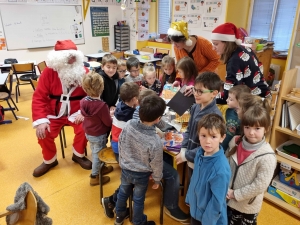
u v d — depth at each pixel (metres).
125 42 6.61
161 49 5.75
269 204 2.11
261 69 2.16
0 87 3.80
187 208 2.04
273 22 4.43
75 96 2.51
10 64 4.61
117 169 2.61
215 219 1.30
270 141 2.05
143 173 1.63
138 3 5.99
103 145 2.21
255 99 1.47
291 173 2.00
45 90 2.42
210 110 1.50
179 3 5.02
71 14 5.94
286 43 4.42
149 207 2.09
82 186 2.36
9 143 3.12
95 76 2.02
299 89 1.89
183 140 1.73
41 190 2.29
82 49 6.36
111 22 6.65
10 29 5.29
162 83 2.89
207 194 1.31
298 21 2.81
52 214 2.02
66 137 3.29
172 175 1.80
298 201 1.96
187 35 2.40
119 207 1.79
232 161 1.48
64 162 2.73
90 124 2.12
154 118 1.49
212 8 4.50
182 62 2.14
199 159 1.36
